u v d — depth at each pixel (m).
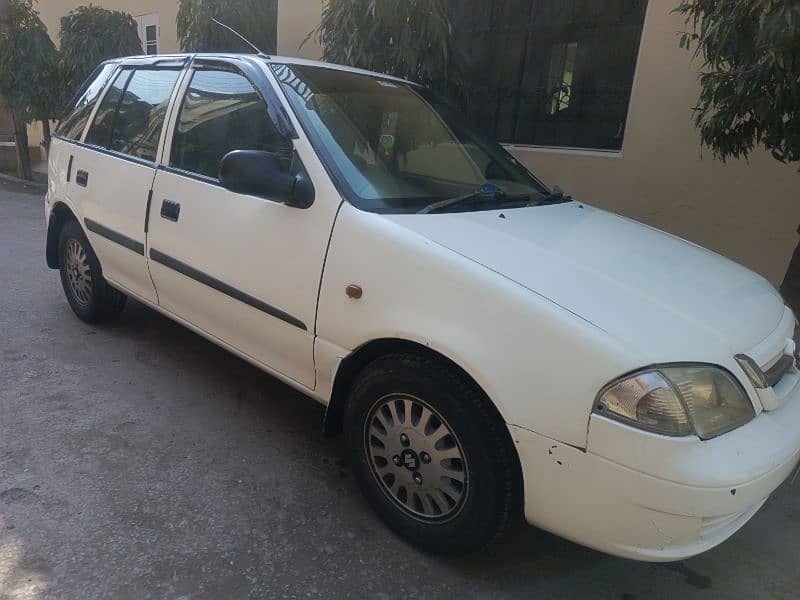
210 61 3.41
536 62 6.27
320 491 2.83
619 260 2.51
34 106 10.62
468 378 2.20
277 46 8.33
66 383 3.63
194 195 3.19
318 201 2.63
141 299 3.77
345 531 2.58
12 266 5.92
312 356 2.68
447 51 5.19
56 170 4.45
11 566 2.26
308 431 3.33
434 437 2.33
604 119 5.88
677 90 5.25
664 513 1.90
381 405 2.50
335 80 3.25
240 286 2.93
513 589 2.36
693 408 1.92
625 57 5.66
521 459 2.08
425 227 2.45
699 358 1.99
